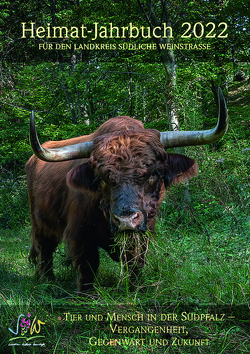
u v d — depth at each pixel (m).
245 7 9.83
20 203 11.16
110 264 4.84
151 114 10.55
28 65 12.50
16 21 13.01
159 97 9.69
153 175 3.18
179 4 9.29
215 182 6.71
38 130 11.37
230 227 4.78
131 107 9.76
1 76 12.78
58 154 3.37
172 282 3.39
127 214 2.78
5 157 12.11
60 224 4.36
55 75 11.66
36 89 12.25
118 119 3.76
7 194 11.38
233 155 7.52
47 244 4.91
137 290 3.25
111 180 2.95
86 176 3.43
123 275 3.57
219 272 3.54
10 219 10.77
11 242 7.87
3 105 12.74
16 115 12.44
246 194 5.45
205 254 4.15
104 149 3.11
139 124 3.71
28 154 12.16
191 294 3.24
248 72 5.70
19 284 4.16
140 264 3.60
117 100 9.84
